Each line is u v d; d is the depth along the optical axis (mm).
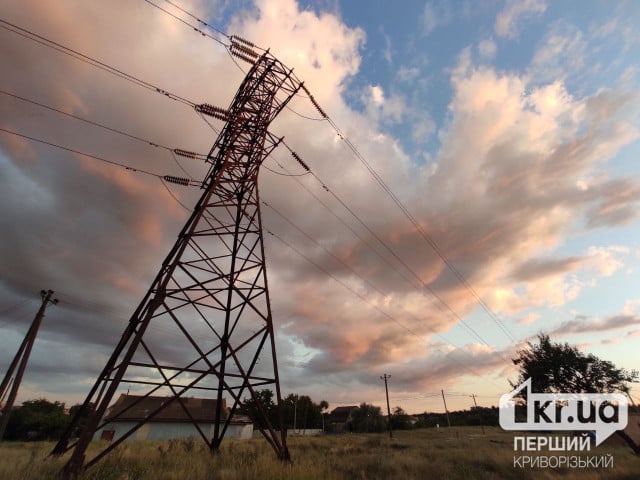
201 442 27266
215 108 17562
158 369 12062
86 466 9633
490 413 108125
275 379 14133
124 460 12422
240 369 14016
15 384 28969
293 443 33125
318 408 103000
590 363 38812
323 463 14828
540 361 41219
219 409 16578
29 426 59469
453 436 57312
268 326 14906
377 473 13930
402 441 41844
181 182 18062
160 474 10195
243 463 12141
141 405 52750
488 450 25547
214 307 16578
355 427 104375
